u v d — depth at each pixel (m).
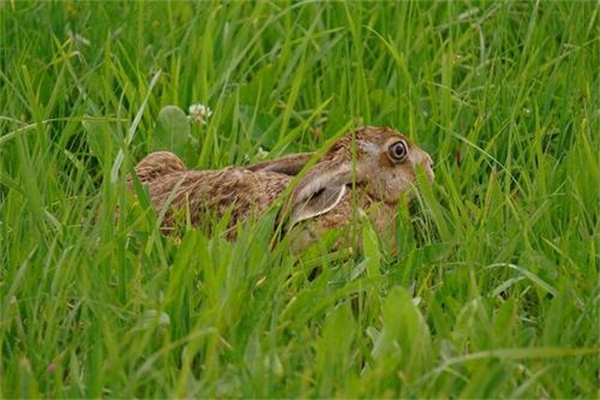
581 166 14.04
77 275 11.66
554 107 15.92
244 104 16.25
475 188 14.51
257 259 11.93
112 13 17.52
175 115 15.02
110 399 10.59
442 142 15.09
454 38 17.45
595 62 16.80
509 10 17.59
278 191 13.24
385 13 17.44
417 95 15.83
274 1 18.16
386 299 11.10
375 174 13.34
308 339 11.41
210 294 11.46
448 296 11.91
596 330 11.59
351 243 12.79
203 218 13.12
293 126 16.19
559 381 11.05
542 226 13.33
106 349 11.06
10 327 11.53
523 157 14.52
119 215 12.66
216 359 10.70
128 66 16.50
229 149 15.06
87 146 15.34
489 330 10.95
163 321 11.27
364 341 11.55
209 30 16.44
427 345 11.02
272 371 10.50
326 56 16.94
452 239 12.89
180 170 14.16
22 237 12.66
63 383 11.24
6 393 10.76
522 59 16.31
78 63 16.81
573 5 17.27
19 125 14.62
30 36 16.97
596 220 13.75
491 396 10.30
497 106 15.55
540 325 12.07
